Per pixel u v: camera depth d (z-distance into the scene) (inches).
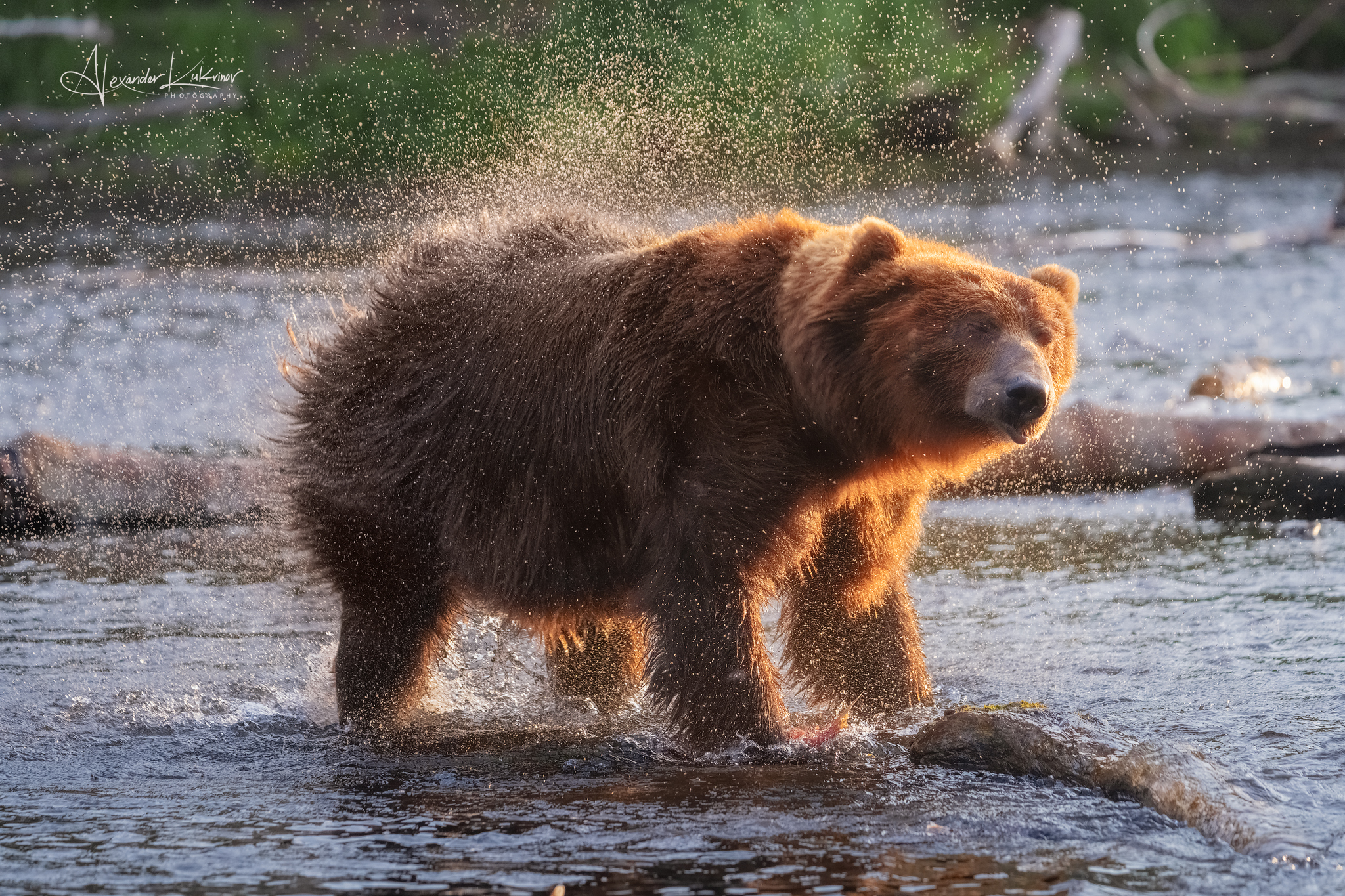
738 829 288.4
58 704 406.6
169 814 309.1
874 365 345.4
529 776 339.6
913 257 352.5
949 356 335.6
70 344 1032.8
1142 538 600.1
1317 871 257.1
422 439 398.6
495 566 391.2
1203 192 1867.6
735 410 351.9
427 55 1898.4
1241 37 2726.4
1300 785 304.7
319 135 1871.3
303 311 1142.3
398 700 406.9
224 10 2102.6
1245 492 623.2
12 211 1738.4
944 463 355.9
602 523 377.7
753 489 349.1
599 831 289.3
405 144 1830.7
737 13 1736.0
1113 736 321.4
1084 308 1122.0
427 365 402.0
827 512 369.4
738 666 349.4
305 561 422.9
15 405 835.4
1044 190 1894.7
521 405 384.2
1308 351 932.0
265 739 381.1
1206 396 757.3
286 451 427.8
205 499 655.1
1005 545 596.7
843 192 1834.4
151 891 260.2
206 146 1870.1
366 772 346.6
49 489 637.3
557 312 384.2
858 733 360.5
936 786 316.2
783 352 352.5
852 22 1888.5
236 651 465.4
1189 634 453.1
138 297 1244.5
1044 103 2133.4
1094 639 452.4
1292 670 407.5
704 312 357.1
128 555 599.5
